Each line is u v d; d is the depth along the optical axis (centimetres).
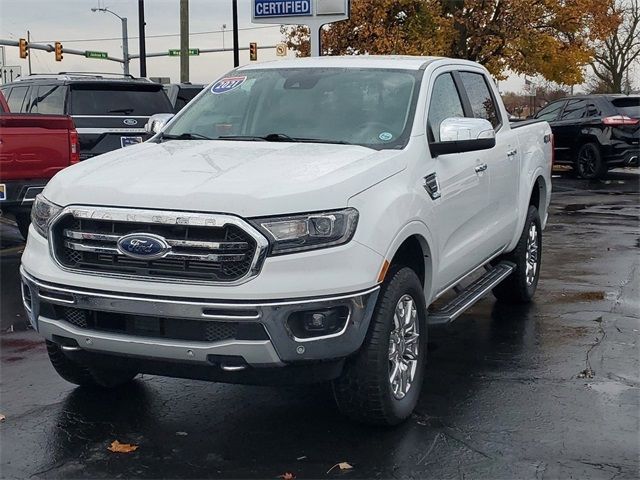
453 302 588
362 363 439
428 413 493
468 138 519
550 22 2634
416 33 2392
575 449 441
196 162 469
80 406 506
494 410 498
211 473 416
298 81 583
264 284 399
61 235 440
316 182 424
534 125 790
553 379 555
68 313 439
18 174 918
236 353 403
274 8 1414
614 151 1980
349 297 414
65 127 953
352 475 413
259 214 403
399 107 538
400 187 470
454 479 407
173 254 409
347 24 2341
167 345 410
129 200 420
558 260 988
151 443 452
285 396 524
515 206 705
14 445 448
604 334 664
